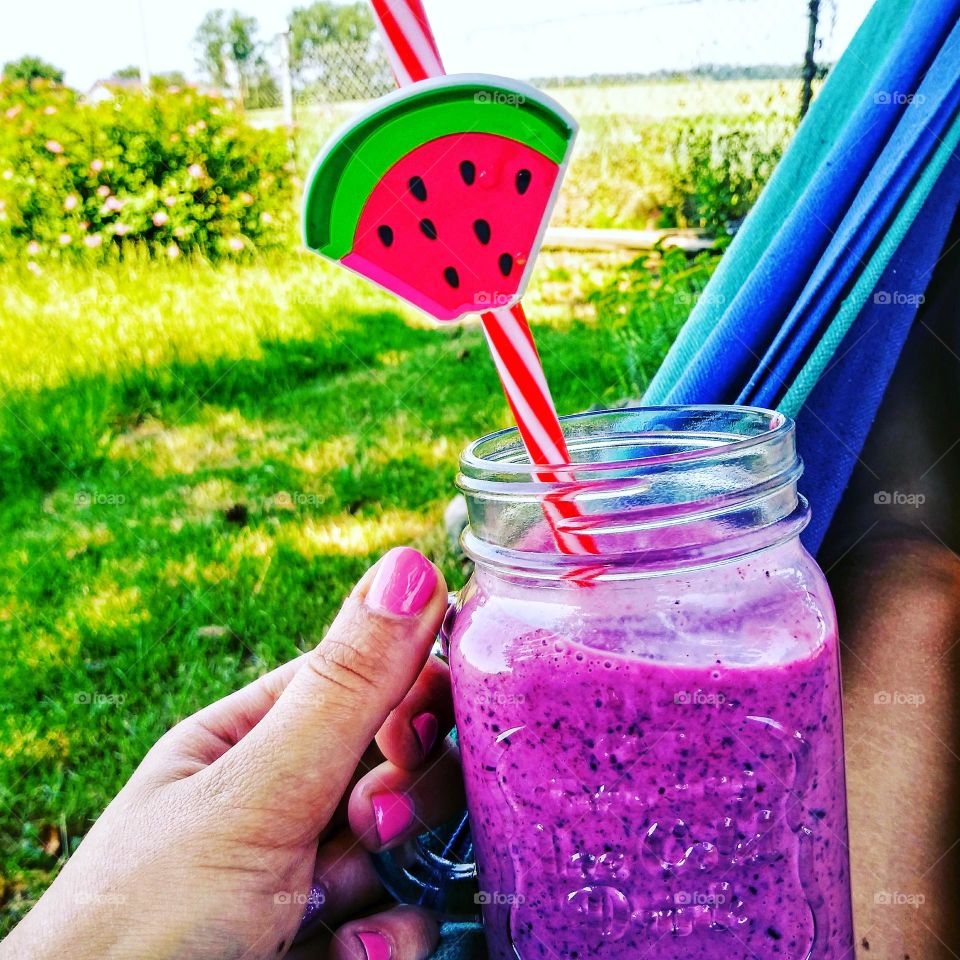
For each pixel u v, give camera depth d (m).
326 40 6.51
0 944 0.71
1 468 3.42
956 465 1.13
